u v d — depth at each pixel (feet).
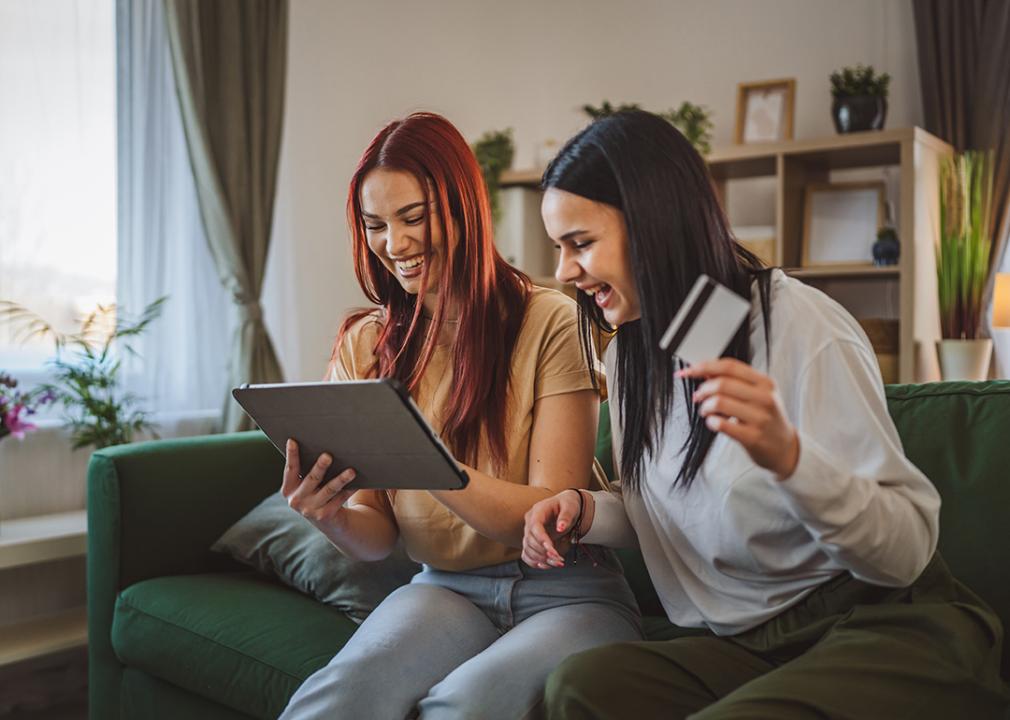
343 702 4.34
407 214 4.88
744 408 3.10
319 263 12.28
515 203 13.57
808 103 13.53
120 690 6.82
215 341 10.69
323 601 6.25
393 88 13.26
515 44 15.17
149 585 6.70
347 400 4.04
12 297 9.17
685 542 4.18
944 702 3.40
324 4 12.33
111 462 6.87
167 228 10.29
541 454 4.83
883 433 3.57
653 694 3.65
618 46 14.75
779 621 3.94
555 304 5.06
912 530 3.43
